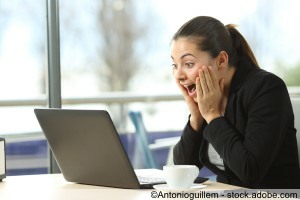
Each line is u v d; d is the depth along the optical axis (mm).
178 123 4402
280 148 1922
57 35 2818
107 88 8102
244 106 1897
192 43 1867
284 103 1886
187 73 1894
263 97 1864
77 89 7891
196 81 1873
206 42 1869
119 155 1633
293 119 1953
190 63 1879
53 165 2852
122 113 4582
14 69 7199
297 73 5266
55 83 2824
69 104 4398
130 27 8117
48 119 1785
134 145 4375
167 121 4410
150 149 4320
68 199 1525
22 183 1837
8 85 7281
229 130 1822
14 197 1576
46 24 2832
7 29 7262
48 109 1768
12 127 3941
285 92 1911
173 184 1586
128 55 8156
